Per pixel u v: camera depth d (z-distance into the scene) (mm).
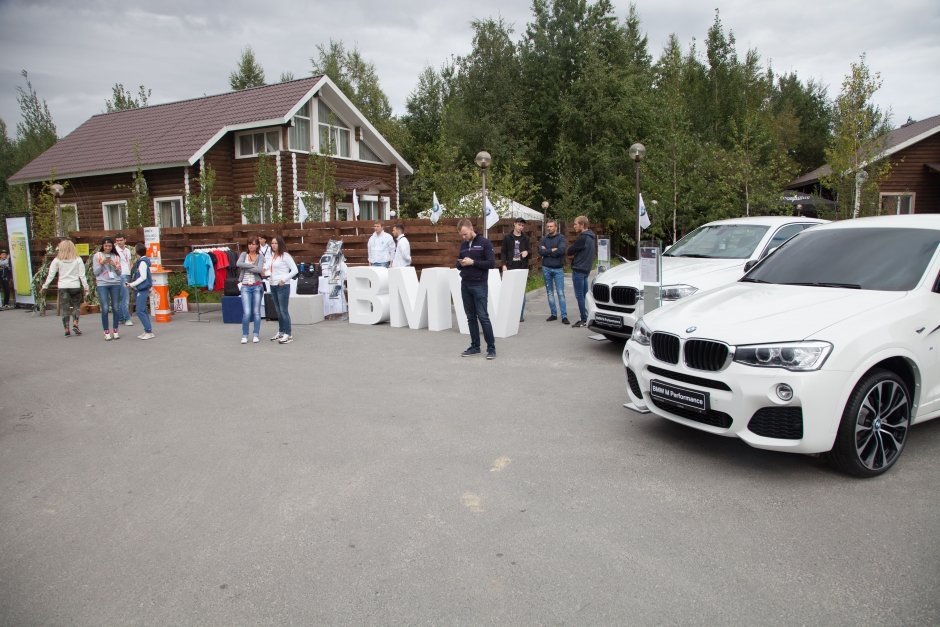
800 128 46375
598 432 5445
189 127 23297
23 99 40500
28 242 15359
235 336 10992
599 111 31766
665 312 5254
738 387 4273
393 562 3406
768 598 2996
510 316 10117
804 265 5492
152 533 3826
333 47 43719
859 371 4172
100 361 9062
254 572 3350
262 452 5152
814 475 4430
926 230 5215
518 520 3850
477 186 19797
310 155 21188
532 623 2852
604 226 32438
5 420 6281
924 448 4902
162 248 17062
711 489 4230
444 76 42719
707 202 22078
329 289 12797
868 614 2855
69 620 2975
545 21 35781
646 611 2918
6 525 3984
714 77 37688
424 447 5164
